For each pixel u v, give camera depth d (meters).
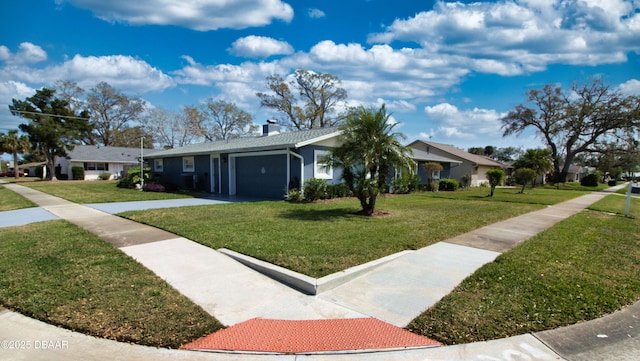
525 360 2.47
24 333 2.78
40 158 45.28
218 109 40.03
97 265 4.45
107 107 40.34
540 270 4.48
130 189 18.73
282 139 14.06
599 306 3.35
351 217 8.59
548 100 36.84
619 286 3.92
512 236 6.75
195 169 18.50
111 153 35.16
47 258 4.72
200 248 5.47
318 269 4.28
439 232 6.92
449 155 31.72
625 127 32.84
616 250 5.64
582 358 2.50
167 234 6.48
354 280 4.16
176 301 3.41
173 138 41.38
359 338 2.78
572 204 13.88
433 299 3.57
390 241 5.93
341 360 2.49
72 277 4.00
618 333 2.86
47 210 9.90
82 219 8.19
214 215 8.67
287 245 5.48
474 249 5.67
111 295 3.49
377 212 9.62
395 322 3.07
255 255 4.88
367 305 3.43
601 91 34.34
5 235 6.23
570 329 2.91
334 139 14.00
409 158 8.91
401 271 4.49
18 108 28.53
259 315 3.20
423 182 23.72
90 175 32.81
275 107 35.19
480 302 3.45
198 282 4.00
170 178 21.06
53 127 29.02
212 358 2.49
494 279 4.12
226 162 16.00
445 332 2.86
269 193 13.87
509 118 39.72
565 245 5.96
